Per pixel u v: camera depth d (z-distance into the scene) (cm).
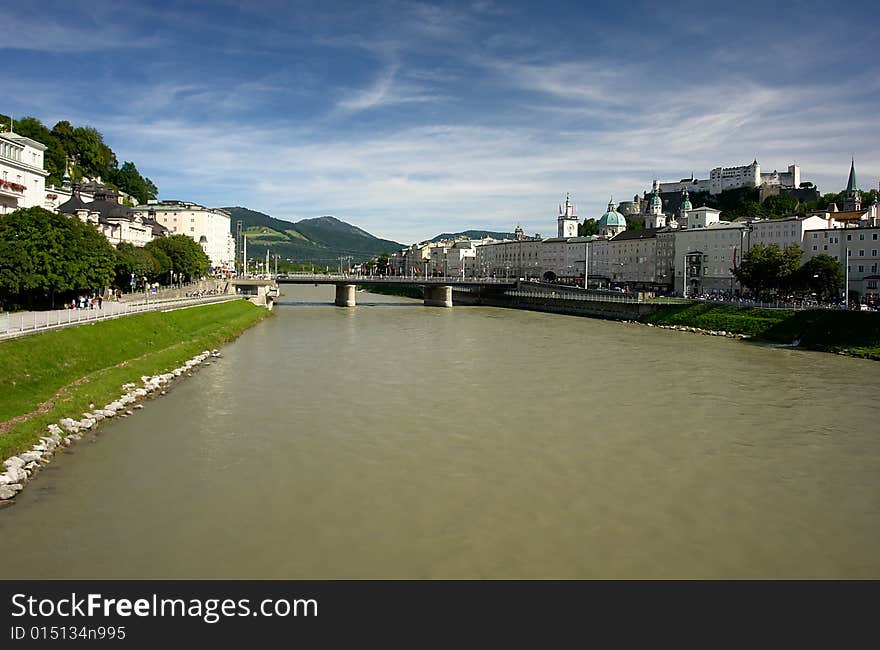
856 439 4753
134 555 2927
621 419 5228
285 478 3850
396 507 3462
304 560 2917
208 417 5150
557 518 3356
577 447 4478
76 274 8675
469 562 2923
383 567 2873
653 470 4056
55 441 4184
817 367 7862
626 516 3391
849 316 9862
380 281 19962
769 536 3200
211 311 11388
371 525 3253
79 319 6962
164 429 4788
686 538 3169
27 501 3434
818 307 11394
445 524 3272
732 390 6400
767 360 8425
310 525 3244
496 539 3125
